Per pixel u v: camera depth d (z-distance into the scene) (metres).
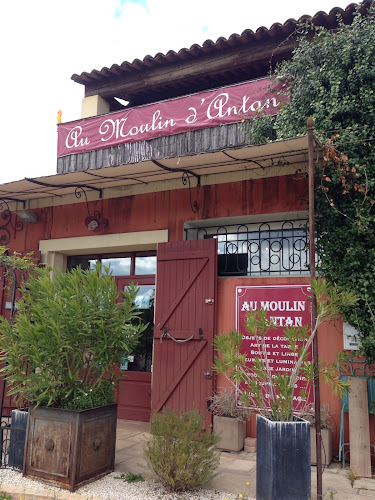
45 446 4.67
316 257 6.10
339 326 5.69
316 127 5.80
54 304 4.80
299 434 4.00
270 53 7.20
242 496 4.28
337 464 5.33
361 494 4.41
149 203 7.40
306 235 6.45
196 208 6.98
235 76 7.92
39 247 8.29
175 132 7.33
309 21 6.49
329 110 5.79
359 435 5.09
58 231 8.17
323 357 5.73
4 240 8.66
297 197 6.27
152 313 7.59
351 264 5.49
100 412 4.82
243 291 6.34
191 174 6.89
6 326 4.98
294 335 4.46
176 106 7.39
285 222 6.64
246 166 6.41
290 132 5.99
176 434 4.47
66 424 4.59
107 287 5.09
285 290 6.07
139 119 7.68
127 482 4.66
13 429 5.05
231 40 7.34
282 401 4.16
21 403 5.58
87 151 8.11
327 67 5.95
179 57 7.90
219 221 6.94
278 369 5.91
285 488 3.90
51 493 4.36
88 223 7.79
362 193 5.55
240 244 6.94
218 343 4.53
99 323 4.89
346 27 5.97
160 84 8.23
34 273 6.90
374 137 5.60
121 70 8.42
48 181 7.11
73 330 4.85
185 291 6.59
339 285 5.56
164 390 6.52
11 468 5.02
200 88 8.45
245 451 5.81
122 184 7.48
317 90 5.95
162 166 6.33
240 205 6.66
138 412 7.32
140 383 7.39
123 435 6.47
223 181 6.83
